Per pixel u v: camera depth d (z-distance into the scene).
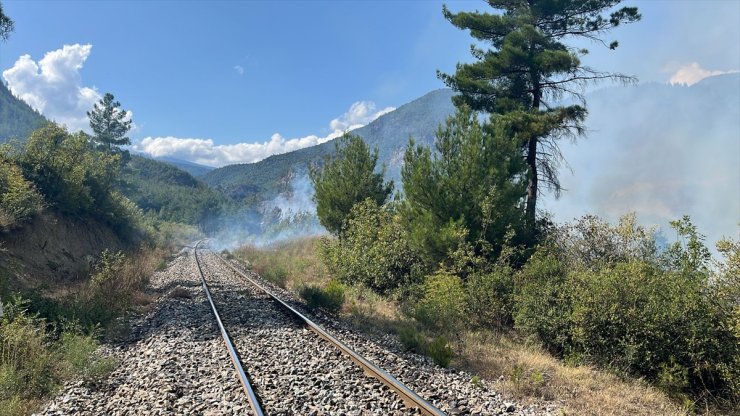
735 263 8.04
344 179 21.30
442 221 13.92
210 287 17.33
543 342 10.18
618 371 8.44
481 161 13.63
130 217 33.28
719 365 7.80
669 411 6.84
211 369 7.34
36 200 18.27
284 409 5.69
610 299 9.05
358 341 9.49
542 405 6.45
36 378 6.67
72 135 23.11
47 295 12.91
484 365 8.27
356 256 17.05
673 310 8.28
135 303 13.70
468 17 16.94
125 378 7.13
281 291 16.94
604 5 16.03
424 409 5.71
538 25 17.17
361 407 5.87
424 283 14.16
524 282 11.28
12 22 12.56
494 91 17.42
